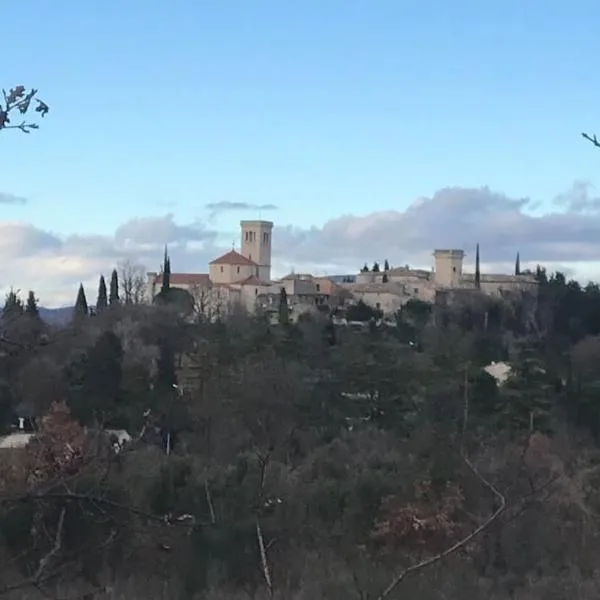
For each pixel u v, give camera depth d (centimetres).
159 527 636
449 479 2369
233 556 2111
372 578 1805
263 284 14425
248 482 2442
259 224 16900
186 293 11631
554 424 4538
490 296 12706
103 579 1472
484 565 2253
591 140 669
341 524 2634
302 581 2048
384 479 2875
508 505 835
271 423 3359
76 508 631
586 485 2477
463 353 7519
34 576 602
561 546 2323
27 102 531
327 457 3541
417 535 2322
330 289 14638
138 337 6638
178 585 1941
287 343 6744
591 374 6266
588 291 11012
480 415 4612
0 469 663
